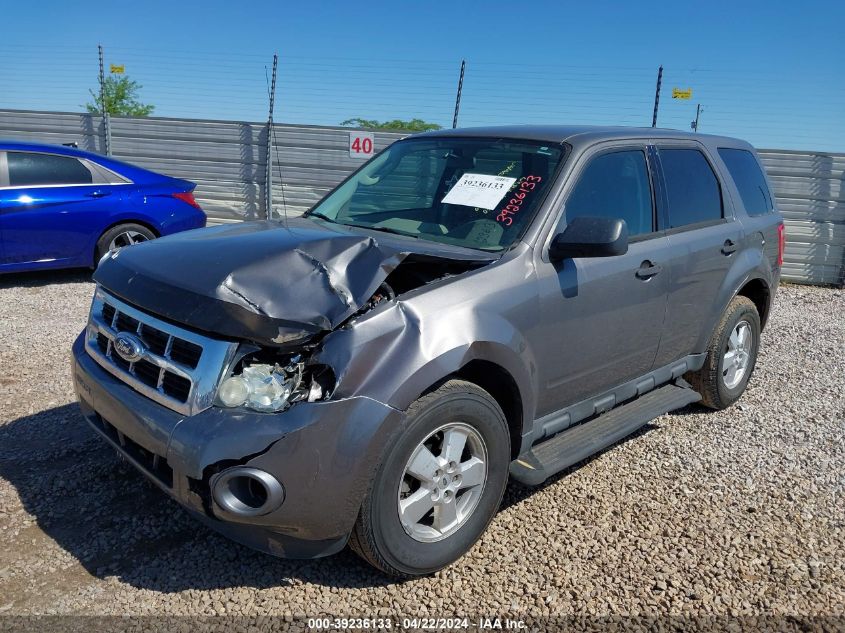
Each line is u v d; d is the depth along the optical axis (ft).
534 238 11.43
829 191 38.58
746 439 16.01
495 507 11.03
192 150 45.37
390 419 9.05
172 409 9.15
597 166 12.94
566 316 11.65
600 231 10.91
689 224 15.06
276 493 8.64
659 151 14.71
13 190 25.88
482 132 14.20
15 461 13.11
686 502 12.99
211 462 8.59
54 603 9.47
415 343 9.39
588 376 12.64
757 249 17.21
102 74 45.47
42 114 46.60
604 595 10.28
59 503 11.82
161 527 11.30
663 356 14.78
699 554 11.38
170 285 9.65
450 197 12.84
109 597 9.65
